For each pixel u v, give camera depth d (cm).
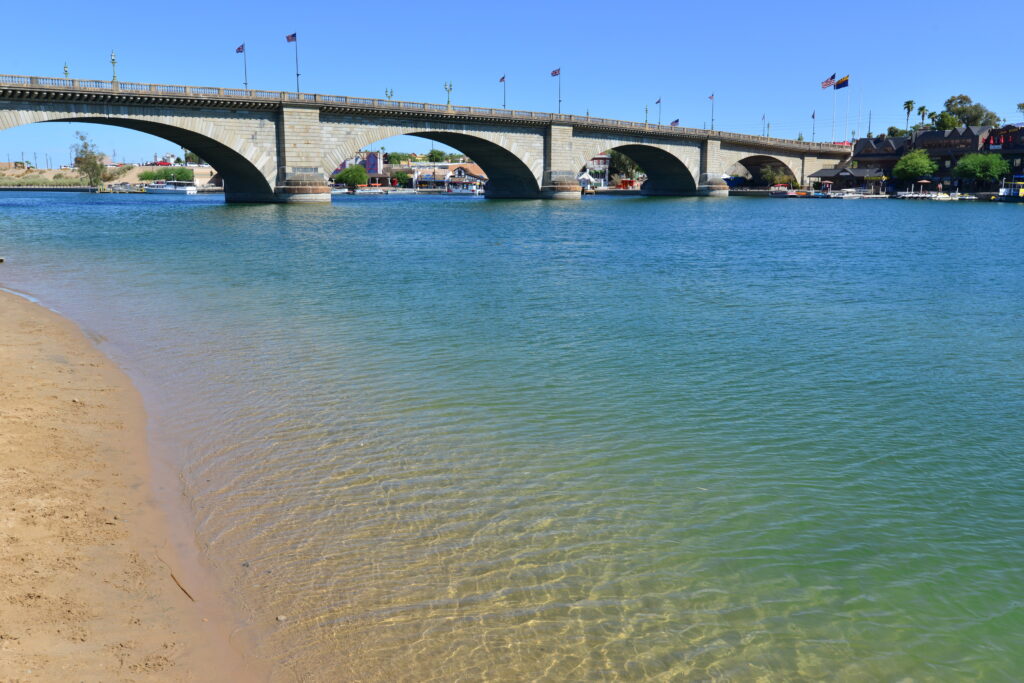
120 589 798
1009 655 748
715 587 845
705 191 14588
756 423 1395
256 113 8581
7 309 2350
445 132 10112
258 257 3950
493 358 1825
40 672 658
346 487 1068
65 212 8331
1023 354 1956
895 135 19750
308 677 679
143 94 7369
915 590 854
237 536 920
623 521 990
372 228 6159
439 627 755
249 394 1490
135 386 1525
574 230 6281
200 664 689
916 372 1772
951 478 1165
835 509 1048
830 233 6350
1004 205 12512
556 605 798
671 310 2533
